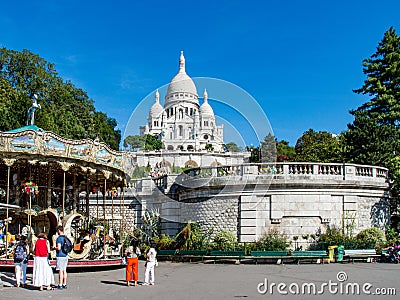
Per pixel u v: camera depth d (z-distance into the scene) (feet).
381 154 116.47
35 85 164.14
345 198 88.94
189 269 69.67
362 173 91.97
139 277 59.21
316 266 72.18
